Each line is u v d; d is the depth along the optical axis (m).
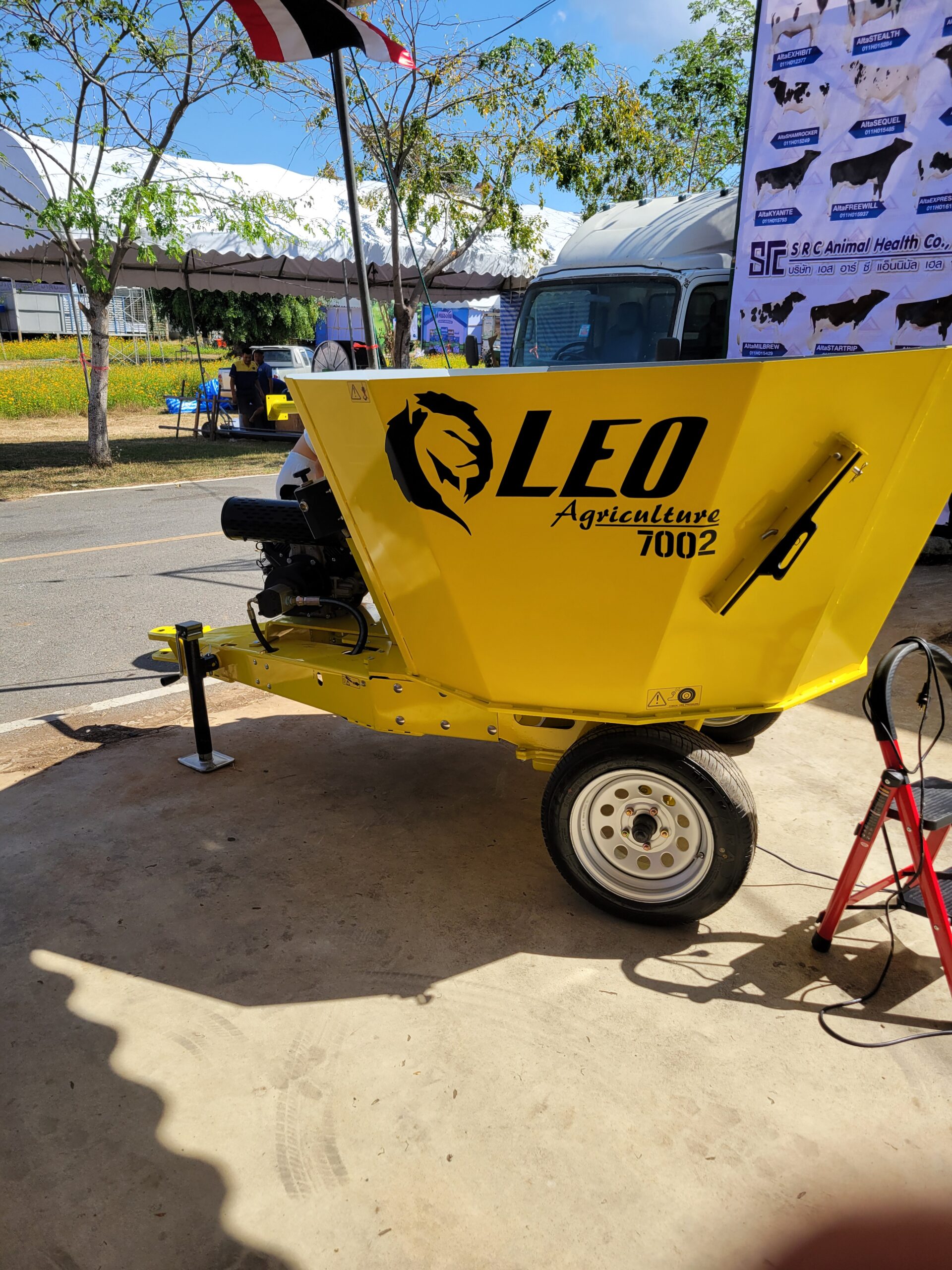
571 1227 2.00
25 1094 2.38
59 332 59.88
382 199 14.45
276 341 40.88
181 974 2.84
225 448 18.55
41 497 12.91
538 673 3.00
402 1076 2.42
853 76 6.27
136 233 12.59
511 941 3.01
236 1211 2.05
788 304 7.00
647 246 8.31
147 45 12.02
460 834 3.71
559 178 14.03
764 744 4.52
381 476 2.89
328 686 3.72
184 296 38.28
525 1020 2.63
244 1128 2.27
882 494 2.60
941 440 2.64
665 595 2.68
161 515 11.43
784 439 2.42
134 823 3.79
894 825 3.74
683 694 2.90
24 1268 1.93
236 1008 2.69
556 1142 2.21
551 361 8.27
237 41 11.99
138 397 27.75
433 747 4.57
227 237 14.32
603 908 3.11
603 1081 2.40
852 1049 2.52
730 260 8.04
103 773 4.27
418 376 2.62
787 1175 2.12
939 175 6.15
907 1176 2.11
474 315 38.16
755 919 3.13
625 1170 2.13
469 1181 2.11
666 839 2.98
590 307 8.07
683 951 2.96
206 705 4.56
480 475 2.67
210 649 4.13
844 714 4.89
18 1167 2.16
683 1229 1.99
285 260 18.61
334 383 2.82
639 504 2.56
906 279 6.45
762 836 3.67
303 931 3.06
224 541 9.83
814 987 2.78
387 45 5.86
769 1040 2.55
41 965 2.88
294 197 14.80
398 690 3.50
